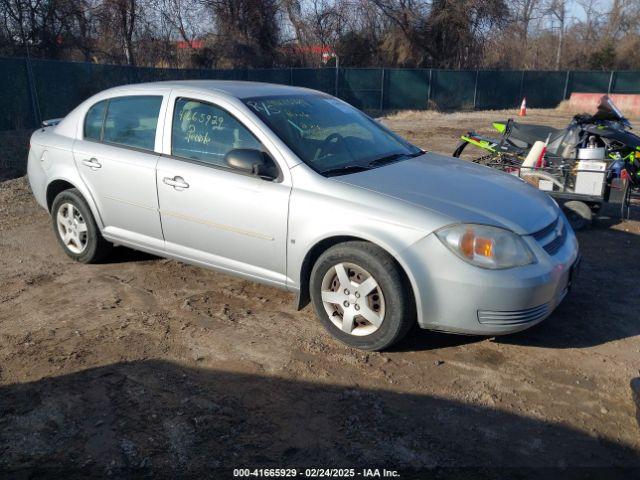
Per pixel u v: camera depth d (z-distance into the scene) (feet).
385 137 16.06
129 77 62.34
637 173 25.12
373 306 12.20
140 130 15.62
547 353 12.67
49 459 9.30
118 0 80.89
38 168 18.02
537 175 22.97
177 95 15.02
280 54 102.01
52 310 14.49
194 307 14.67
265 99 14.69
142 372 11.75
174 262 17.70
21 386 11.24
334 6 111.96
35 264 17.58
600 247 20.06
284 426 10.14
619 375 11.85
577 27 162.40
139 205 15.38
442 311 11.60
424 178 13.32
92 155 16.24
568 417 10.49
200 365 12.05
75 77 55.98
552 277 11.80
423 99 91.40
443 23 108.27
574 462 9.36
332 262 12.45
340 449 9.58
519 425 10.26
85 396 10.93
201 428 10.05
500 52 115.65
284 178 13.05
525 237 11.79
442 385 11.42
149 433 9.91
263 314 14.34
